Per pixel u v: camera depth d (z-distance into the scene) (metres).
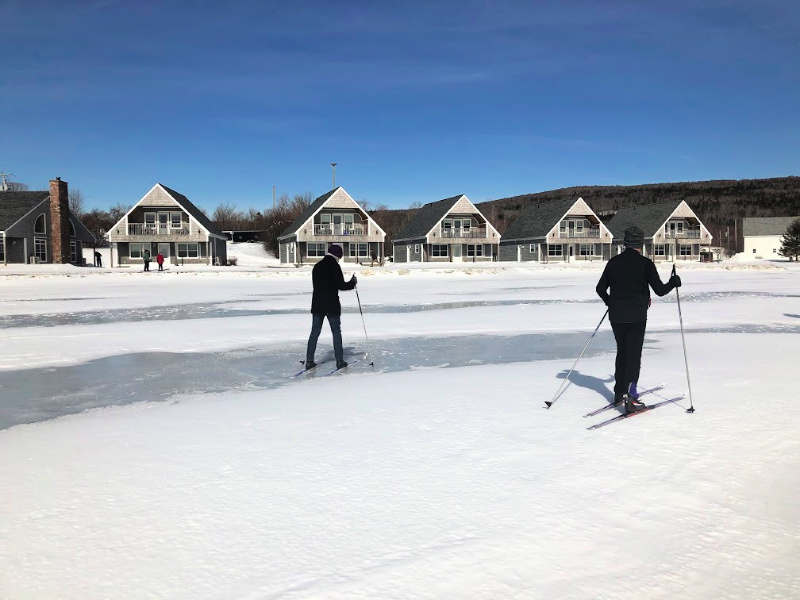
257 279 42.41
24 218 53.47
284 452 5.23
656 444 5.33
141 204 61.53
